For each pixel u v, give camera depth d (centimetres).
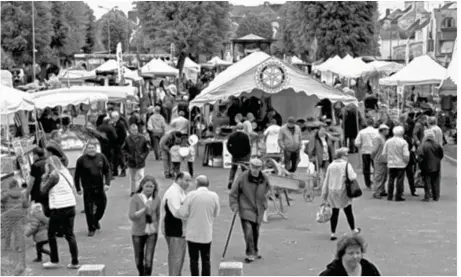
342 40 6300
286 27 7688
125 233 1570
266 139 2331
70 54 7944
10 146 2081
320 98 2614
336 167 1467
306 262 1307
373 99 3478
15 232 1216
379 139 1988
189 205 1123
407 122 2397
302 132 2408
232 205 1313
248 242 1308
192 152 2278
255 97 2973
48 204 1341
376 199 1991
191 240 1125
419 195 2044
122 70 3728
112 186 2217
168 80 5509
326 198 1484
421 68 3050
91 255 1377
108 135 2320
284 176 1805
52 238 1269
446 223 1659
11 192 1218
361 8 6312
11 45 6469
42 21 6656
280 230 1593
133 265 1302
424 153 1931
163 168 2569
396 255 1365
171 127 2684
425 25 7694
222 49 7175
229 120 2806
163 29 6894
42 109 2617
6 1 6450
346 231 1579
